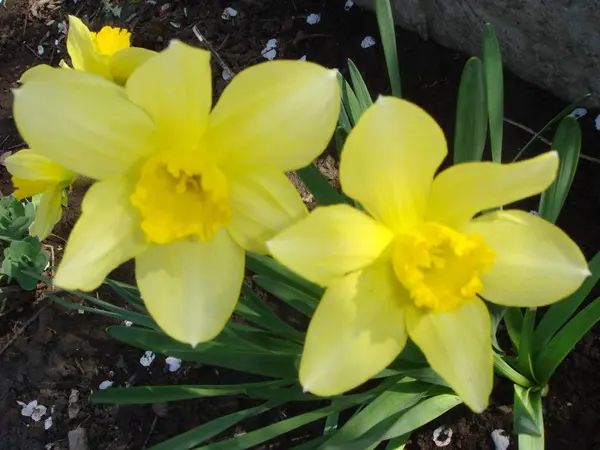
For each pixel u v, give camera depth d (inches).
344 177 8.6
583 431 13.1
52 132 8.7
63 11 22.6
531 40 15.3
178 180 9.3
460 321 9.3
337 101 8.6
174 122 8.9
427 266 8.9
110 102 8.7
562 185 11.7
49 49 21.9
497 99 11.4
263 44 19.6
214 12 20.6
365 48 18.3
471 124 11.1
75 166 8.9
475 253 8.9
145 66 8.4
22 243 16.1
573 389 13.4
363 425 11.0
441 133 8.5
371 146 8.6
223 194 9.0
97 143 8.9
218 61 19.6
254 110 8.7
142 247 9.3
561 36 14.7
